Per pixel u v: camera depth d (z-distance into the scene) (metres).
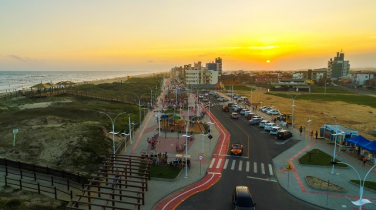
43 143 36.47
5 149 34.25
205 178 29.55
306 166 33.03
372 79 178.62
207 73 178.00
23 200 22.05
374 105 96.12
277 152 38.91
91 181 24.05
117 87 150.00
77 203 21.33
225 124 60.22
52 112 57.09
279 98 119.69
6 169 26.78
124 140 41.19
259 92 150.25
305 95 132.12
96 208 22.66
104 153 36.78
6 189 24.11
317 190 26.14
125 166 29.83
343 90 161.00
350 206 22.98
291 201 24.09
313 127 58.94
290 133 47.88
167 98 104.25
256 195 25.25
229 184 27.86
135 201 24.11
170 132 51.66
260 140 45.97
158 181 28.64
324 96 127.19
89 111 63.66
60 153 33.84
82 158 33.78
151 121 62.75
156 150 39.75
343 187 26.67
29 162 31.52
